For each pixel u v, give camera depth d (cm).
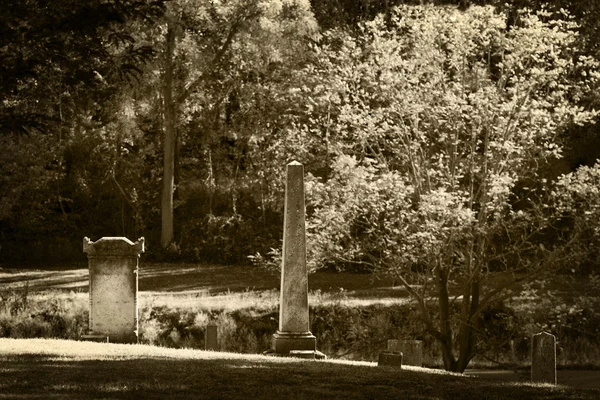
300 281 2391
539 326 3469
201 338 3712
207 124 6731
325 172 4856
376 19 3766
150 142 7088
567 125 3806
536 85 3712
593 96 4150
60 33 1766
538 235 4562
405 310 3912
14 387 1432
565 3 5384
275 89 6047
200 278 5353
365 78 3653
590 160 5700
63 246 6425
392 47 3650
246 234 6438
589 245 3578
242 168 7006
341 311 3872
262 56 5988
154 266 5962
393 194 3381
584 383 3086
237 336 3756
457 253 3566
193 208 6881
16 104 2112
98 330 2688
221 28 5944
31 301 3797
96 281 2694
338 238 3506
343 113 3641
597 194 3431
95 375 1585
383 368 1959
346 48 3759
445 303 3488
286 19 5831
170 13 5434
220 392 1463
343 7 6494
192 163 7106
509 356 3759
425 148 3850
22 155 5934
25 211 6656
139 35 5106
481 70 3703
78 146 6688
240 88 6400
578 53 4966
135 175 6988
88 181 6888
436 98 3669
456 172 3688
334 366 1934
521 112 3538
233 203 6662
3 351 1992
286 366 1872
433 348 3778
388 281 5159
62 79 1864
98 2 1769
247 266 6000
